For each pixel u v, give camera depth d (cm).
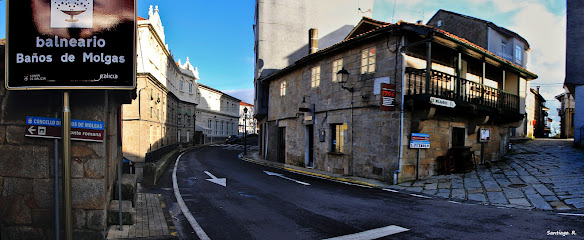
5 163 462
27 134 451
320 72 1623
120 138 756
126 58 436
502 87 1608
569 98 2886
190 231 584
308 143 1759
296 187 1070
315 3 2578
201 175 1359
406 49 1171
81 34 429
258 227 606
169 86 3127
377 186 1108
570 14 1728
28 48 423
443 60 1338
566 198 797
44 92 456
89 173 466
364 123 1314
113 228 544
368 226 604
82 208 465
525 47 2369
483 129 1516
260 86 2436
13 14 425
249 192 970
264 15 2531
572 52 1728
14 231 460
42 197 460
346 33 2541
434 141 1274
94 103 465
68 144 431
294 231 577
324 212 718
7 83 420
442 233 554
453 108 1190
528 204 775
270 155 2256
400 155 1150
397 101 1170
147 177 1069
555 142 2217
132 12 444
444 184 1088
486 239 518
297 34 2555
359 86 1348
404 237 535
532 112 2978
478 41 2016
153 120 2447
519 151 1803
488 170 1316
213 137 5181
